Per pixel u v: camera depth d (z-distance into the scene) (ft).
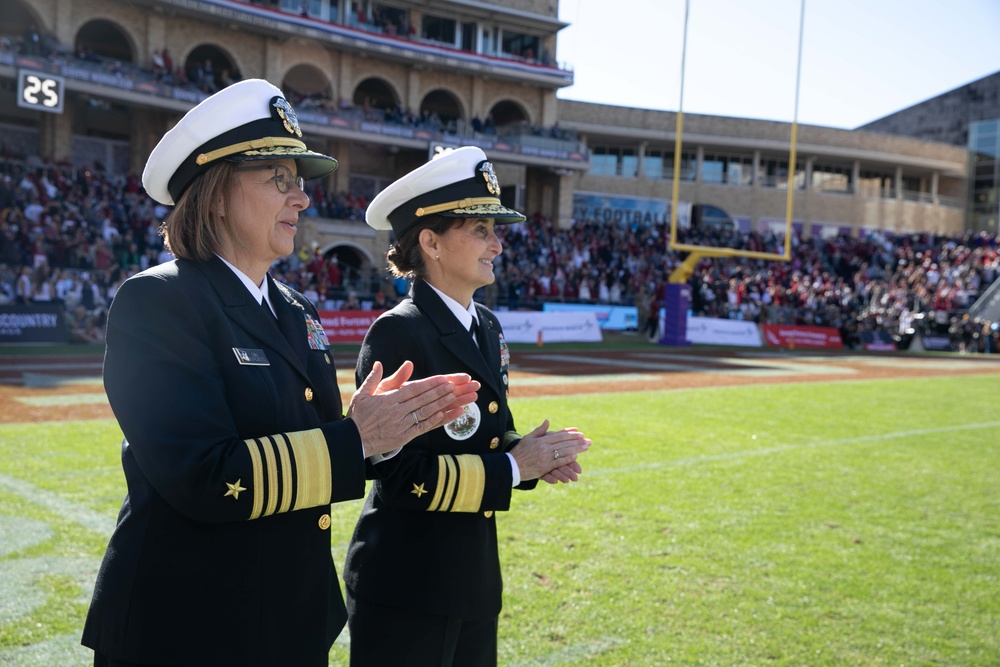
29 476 20.31
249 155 6.37
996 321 113.70
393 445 6.34
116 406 5.76
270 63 106.63
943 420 36.50
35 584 13.57
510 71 124.16
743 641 12.60
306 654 6.34
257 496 5.65
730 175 159.53
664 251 123.44
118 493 18.99
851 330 101.24
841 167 168.86
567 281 101.35
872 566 16.15
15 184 78.38
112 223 80.07
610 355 71.00
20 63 82.12
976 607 14.21
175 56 100.22
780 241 139.54
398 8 118.32
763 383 51.03
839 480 23.52
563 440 8.31
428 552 8.11
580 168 126.82
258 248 6.69
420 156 121.49
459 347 8.49
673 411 36.50
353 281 95.14
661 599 14.15
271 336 6.51
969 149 183.01
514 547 16.60
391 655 8.11
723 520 18.99
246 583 6.05
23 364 47.50
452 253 8.68
